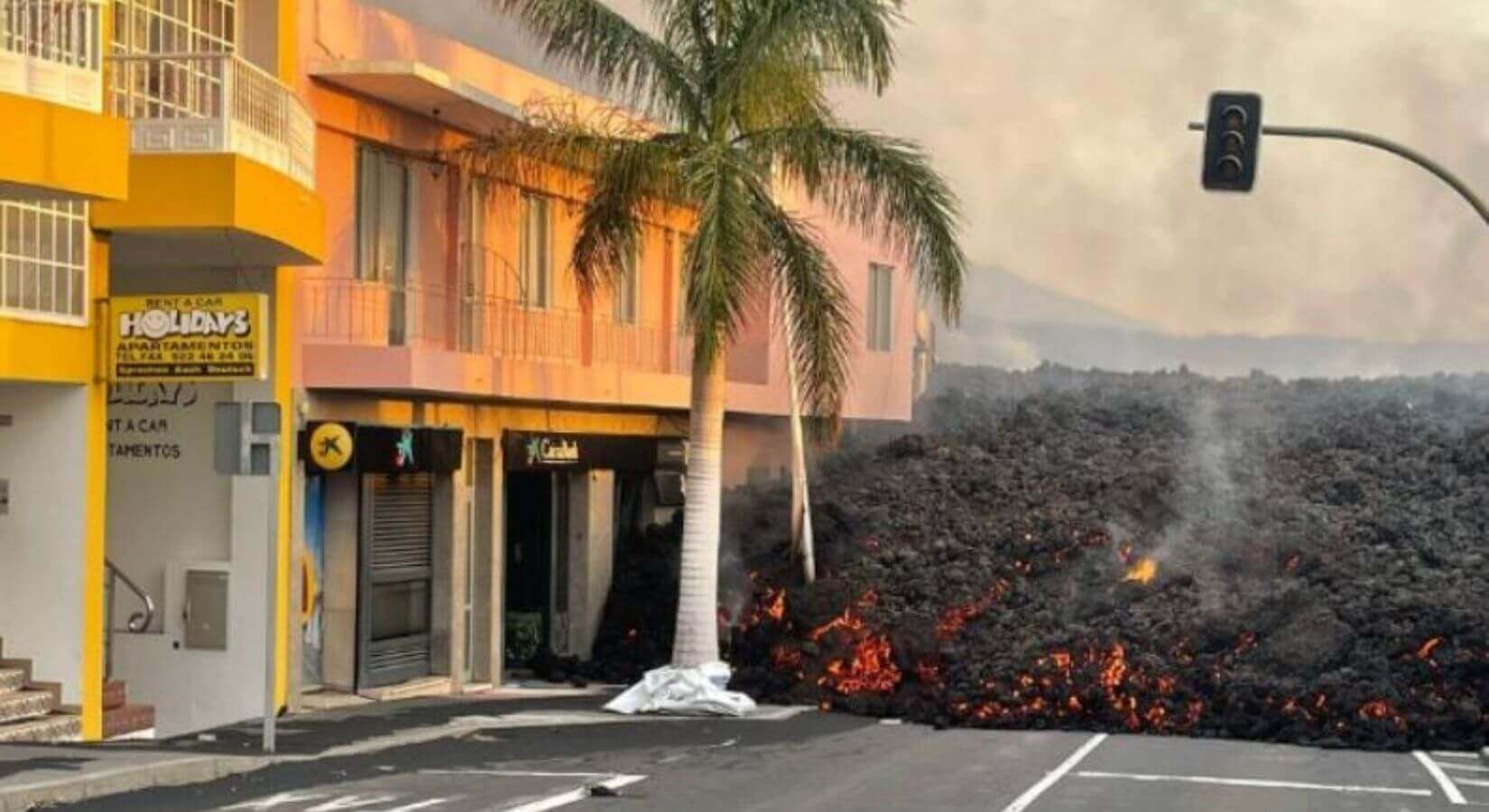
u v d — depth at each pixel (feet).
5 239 57.62
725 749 67.26
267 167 63.67
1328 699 78.84
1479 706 78.38
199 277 72.18
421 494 85.40
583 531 100.68
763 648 93.71
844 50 78.64
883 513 112.16
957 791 56.18
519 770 58.44
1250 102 68.33
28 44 54.65
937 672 87.15
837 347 79.46
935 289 80.18
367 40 79.87
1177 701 81.35
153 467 73.20
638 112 83.30
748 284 75.56
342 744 63.67
